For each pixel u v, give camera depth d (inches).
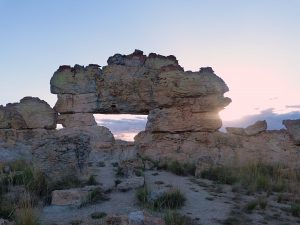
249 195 617.9
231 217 487.2
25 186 567.8
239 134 968.3
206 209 517.3
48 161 618.8
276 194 641.6
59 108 995.3
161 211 495.8
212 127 973.2
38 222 434.3
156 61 1011.3
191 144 959.6
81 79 1003.3
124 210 495.8
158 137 968.9
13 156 901.8
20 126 954.1
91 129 965.2
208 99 978.7
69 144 637.9
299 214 521.7
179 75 986.7
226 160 933.8
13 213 452.1
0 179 599.2
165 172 765.9
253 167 820.6
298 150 942.4
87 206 519.5
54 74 1008.2
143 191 538.9
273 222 485.4
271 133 962.7
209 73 991.6
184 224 435.5
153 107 990.4
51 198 534.3
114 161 826.2
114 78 1002.1
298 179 781.3
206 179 727.1
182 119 973.8
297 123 957.2
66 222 449.7
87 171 651.5
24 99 982.4
